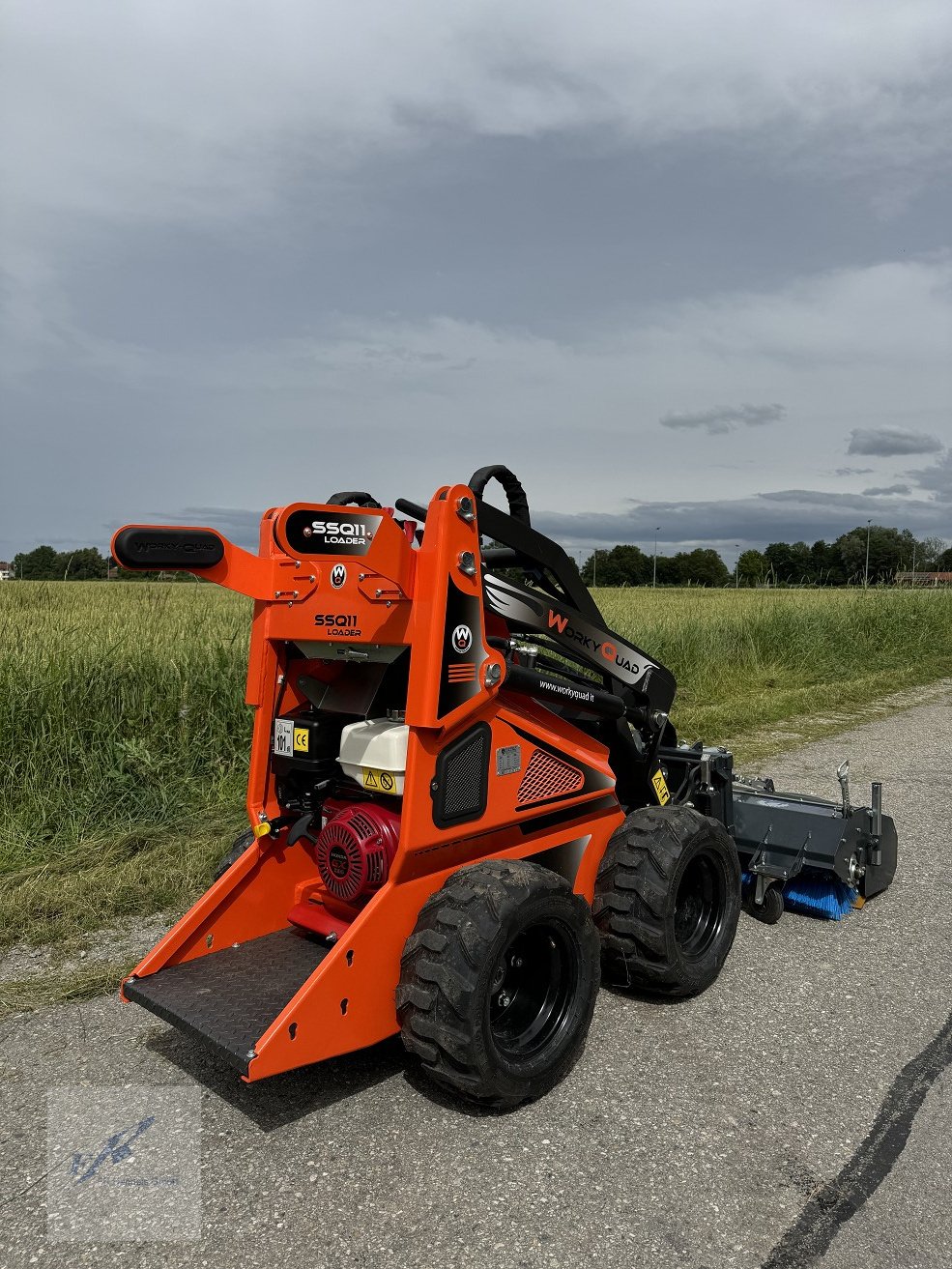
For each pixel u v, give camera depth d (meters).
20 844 5.41
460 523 2.95
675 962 3.56
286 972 3.21
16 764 5.93
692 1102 3.06
